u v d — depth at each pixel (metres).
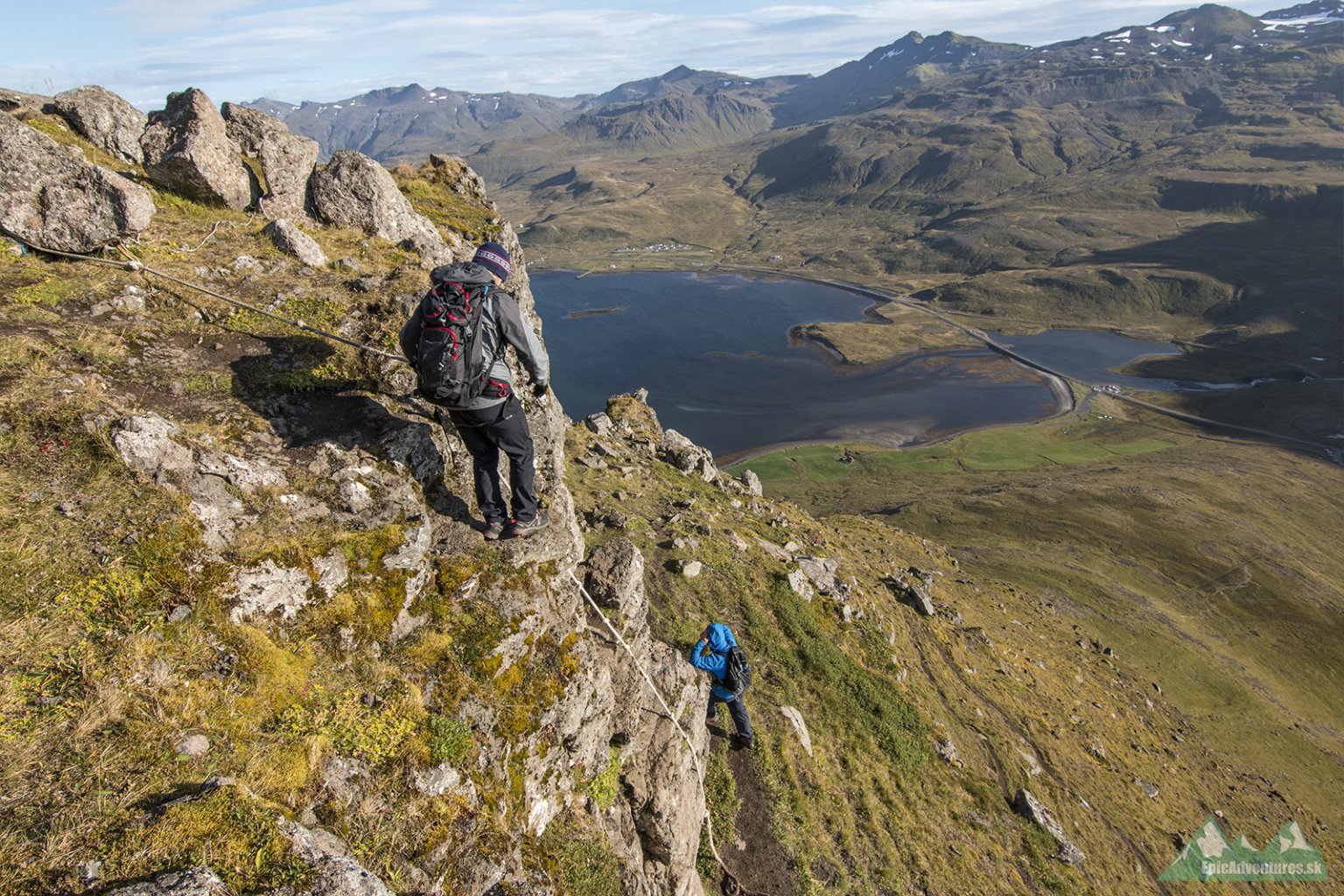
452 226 17.52
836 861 15.51
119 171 12.30
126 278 9.21
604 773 9.19
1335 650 83.88
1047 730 31.70
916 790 21.06
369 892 4.34
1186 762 38.62
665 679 12.00
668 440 40.12
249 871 4.14
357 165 14.18
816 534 40.94
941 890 17.42
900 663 27.59
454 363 6.44
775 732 17.89
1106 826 26.66
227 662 5.44
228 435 7.30
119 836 4.06
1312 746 59.19
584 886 7.36
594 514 26.50
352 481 7.23
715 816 14.28
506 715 6.87
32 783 4.24
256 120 13.74
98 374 7.42
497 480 7.72
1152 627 79.75
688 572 23.97
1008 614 50.12
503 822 6.46
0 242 9.05
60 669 4.83
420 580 7.02
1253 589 97.81
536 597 7.65
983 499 127.00
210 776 4.75
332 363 8.86
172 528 5.72
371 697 5.97
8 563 5.10
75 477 5.87
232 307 9.45
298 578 6.23
